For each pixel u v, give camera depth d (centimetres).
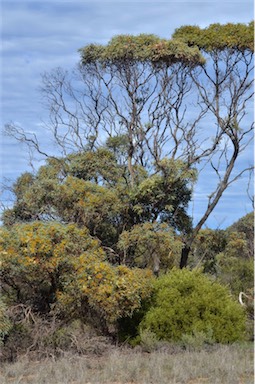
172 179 1859
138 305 1374
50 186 1842
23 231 1362
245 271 1952
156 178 1856
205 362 1061
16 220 1975
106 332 1465
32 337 1255
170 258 1947
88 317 1428
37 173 2097
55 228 1363
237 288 1859
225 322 1381
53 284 1383
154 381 944
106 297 1333
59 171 2064
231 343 1367
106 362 1115
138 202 1864
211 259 2191
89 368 1112
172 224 1923
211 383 909
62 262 1334
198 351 1240
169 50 1930
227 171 1983
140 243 1767
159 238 1728
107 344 1320
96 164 2011
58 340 1266
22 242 1323
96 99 2145
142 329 1395
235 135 1975
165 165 1856
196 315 1381
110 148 2102
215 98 2006
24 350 1237
